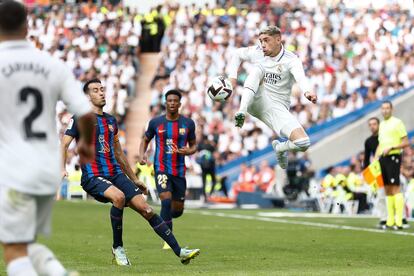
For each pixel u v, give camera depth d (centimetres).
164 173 2806
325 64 6931
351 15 7469
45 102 1299
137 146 6925
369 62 6938
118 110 6800
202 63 7006
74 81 1320
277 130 2461
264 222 4041
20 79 1288
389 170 3622
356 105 6481
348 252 2606
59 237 3116
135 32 7406
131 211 4700
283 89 2448
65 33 7562
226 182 5962
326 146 5978
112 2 8081
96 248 2709
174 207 2861
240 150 6281
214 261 2334
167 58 7131
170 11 7556
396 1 7738
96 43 7381
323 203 5116
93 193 2242
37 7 7912
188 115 6550
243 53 2486
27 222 1277
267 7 7644
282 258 2419
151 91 7138
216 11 7525
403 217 3750
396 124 3612
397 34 7288
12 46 1304
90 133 1305
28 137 1282
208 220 4144
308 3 7881
